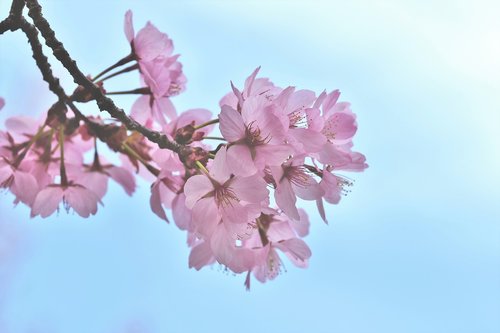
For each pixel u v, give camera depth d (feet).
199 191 2.13
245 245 2.28
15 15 2.18
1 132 2.38
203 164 2.19
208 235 2.14
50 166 2.39
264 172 2.14
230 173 2.11
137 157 2.32
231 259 2.15
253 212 2.13
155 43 2.33
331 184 2.19
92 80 2.30
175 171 2.26
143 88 2.33
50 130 2.36
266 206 2.13
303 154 2.12
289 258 2.35
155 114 2.35
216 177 2.12
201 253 2.28
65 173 2.35
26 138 2.42
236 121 2.10
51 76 2.25
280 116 2.10
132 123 2.23
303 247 2.29
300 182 2.16
